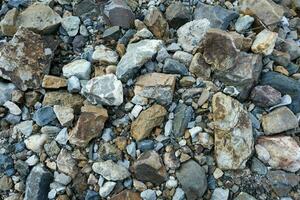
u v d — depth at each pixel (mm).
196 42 1050
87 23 1113
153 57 1021
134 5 1135
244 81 997
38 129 1010
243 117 967
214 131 962
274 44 1041
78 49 1094
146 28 1083
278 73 1039
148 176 944
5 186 982
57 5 1145
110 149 967
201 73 1016
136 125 974
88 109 980
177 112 988
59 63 1079
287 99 1013
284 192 946
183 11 1104
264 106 1008
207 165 960
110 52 1056
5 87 1033
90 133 967
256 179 951
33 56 1036
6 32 1104
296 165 956
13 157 998
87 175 964
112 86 979
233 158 944
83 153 977
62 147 986
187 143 969
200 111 986
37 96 1029
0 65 1024
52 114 1003
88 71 1035
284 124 983
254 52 1031
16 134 1013
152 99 988
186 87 1010
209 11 1106
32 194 953
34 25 1085
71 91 1021
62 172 969
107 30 1087
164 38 1090
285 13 1177
